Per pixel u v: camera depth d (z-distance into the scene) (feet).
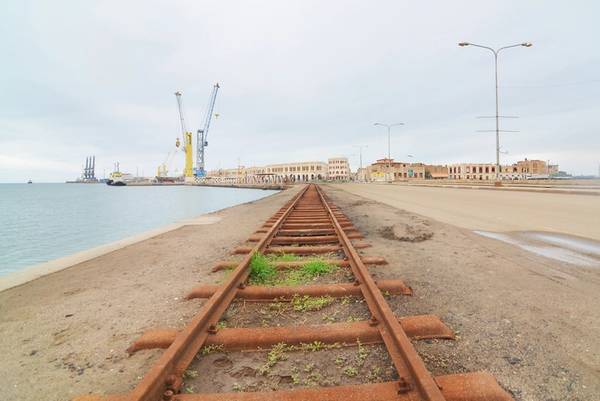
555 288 13.87
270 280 14.96
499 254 20.36
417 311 11.43
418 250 21.58
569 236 26.48
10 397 7.47
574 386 7.33
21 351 9.59
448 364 8.15
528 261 18.58
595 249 21.68
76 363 8.86
